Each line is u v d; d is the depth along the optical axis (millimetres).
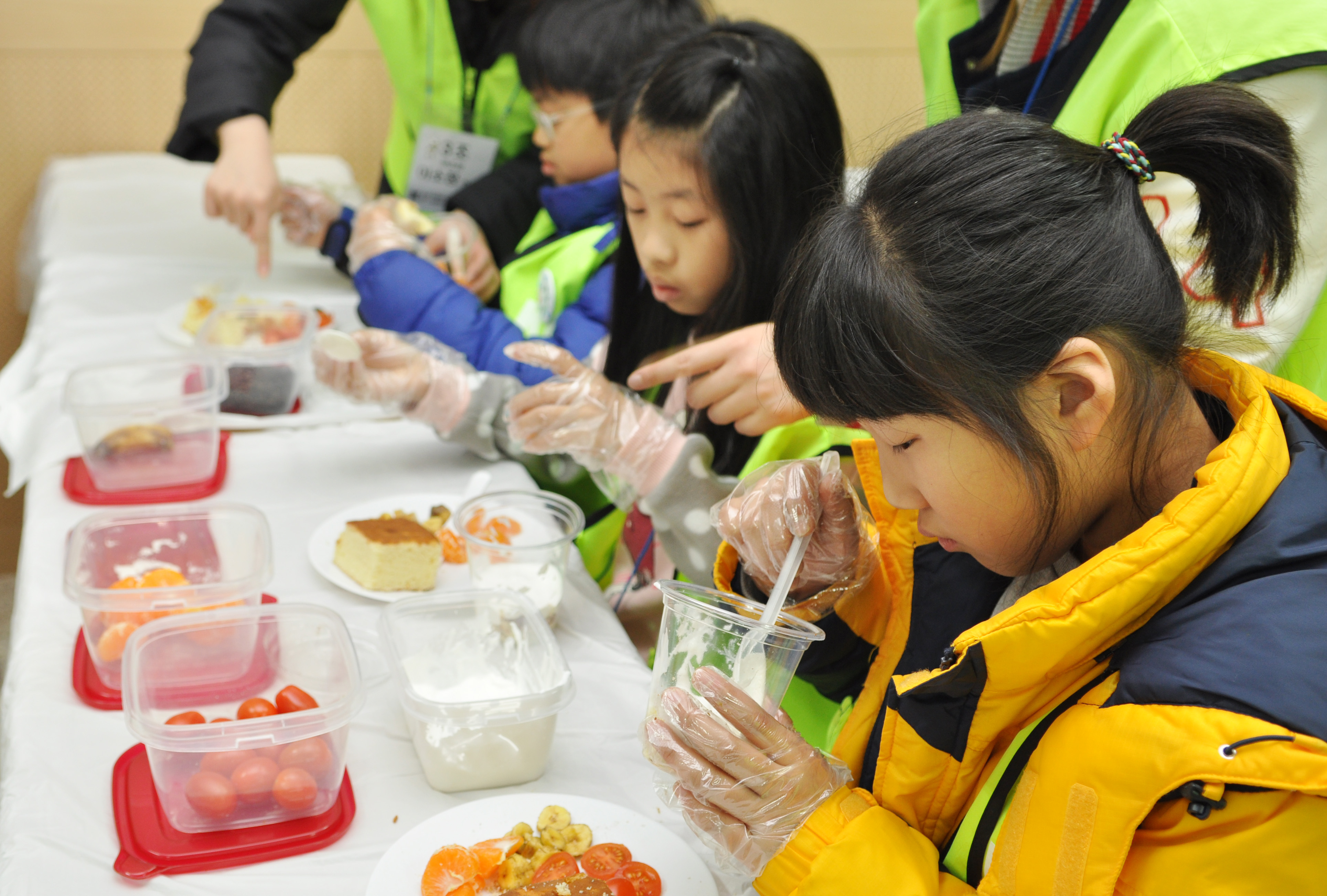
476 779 904
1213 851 583
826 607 963
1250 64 984
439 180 2285
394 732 980
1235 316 728
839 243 670
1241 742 564
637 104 1296
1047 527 687
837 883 720
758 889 755
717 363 1172
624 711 1034
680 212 1281
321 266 2309
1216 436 747
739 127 1211
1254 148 670
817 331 667
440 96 2248
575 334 1718
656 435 1225
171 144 2129
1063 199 647
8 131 2789
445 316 1740
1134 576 638
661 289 1373
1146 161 682
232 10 2174
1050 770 657
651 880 788
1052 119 1171
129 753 915
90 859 807
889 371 646
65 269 2107
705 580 1237
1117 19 1107
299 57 2279
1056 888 646
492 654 972
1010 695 708
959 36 1349
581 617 1197
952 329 634
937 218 644
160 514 1159
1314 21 972
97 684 1002
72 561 1061
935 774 763
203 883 795
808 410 725
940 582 890
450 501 1407
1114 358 659
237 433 1594
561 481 1601
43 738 932
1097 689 662
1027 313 632
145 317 1923
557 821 845
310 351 1669
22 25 2699
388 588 1196
